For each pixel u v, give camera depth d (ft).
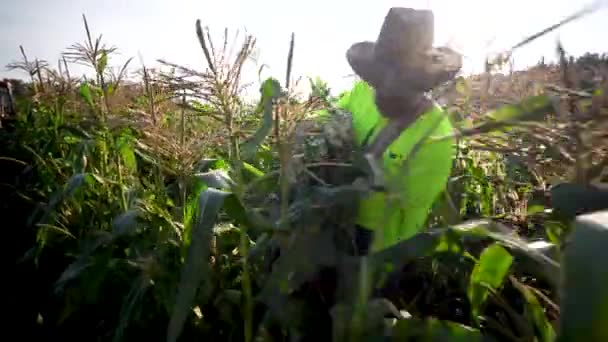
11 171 15.71
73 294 7.83
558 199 4.36
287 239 5.01
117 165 9.62
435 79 4.83
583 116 3.84
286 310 4.85
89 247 7.63
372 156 4.53
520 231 5.80
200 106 6.66
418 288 5.74
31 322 9.23
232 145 5.84
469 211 7.62
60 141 12.97
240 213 5.27
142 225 7.65
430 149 4.82
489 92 5.04
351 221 4.88
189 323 6.35
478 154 7.32
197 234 5.13
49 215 9.48
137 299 6.68
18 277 10.61
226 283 6.39
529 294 4.53
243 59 5.41
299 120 5.22
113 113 9.78
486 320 4.79
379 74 5.15
